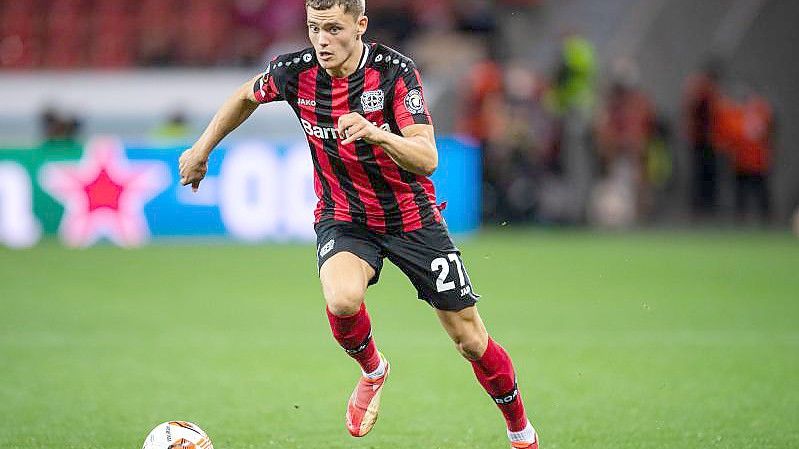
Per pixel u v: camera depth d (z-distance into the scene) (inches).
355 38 657.0
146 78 2546.8
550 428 807.7
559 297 1505.9
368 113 666.2
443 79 2417.6
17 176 2102.6
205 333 1228.5
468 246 2070.6
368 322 688.4
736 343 1165.1
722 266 1812.3
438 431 801.6
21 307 1405.0
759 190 2498.8
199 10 2915.8
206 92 2519.7
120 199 2110.0
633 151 2400.3
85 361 1069.8
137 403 893.2
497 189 2357.3
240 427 813.2
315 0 640.4
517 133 2340.1
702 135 2469.2
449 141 2174.0
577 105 2380.7
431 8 2787.9
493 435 789.9
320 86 673.0
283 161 2113.7
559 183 2409.0
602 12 2906.0
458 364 1061.8
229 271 1752.0
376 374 714.8
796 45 2716.5
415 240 689.6
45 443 760.3
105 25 2938.0
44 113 2369.6
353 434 717.3
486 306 1427.2
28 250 2010.3
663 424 815.7
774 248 2066.9
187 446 644.1
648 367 1039.0
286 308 1407.5
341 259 676.7
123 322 1298.0
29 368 1034.1
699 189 2518.5
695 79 2603.3
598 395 920.3
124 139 2237.9
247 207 2119.8
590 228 2425.0
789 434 781.3
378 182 679.7
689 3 2714.1
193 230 2122.3
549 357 1091.9
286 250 2007.9
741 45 2723.9
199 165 721.0
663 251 2022.6
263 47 2849.4
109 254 1958.7
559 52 2488.9
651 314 1359.5
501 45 2684.5
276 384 971.3
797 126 2684.5
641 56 2637.8
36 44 2925.7
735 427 804.0
